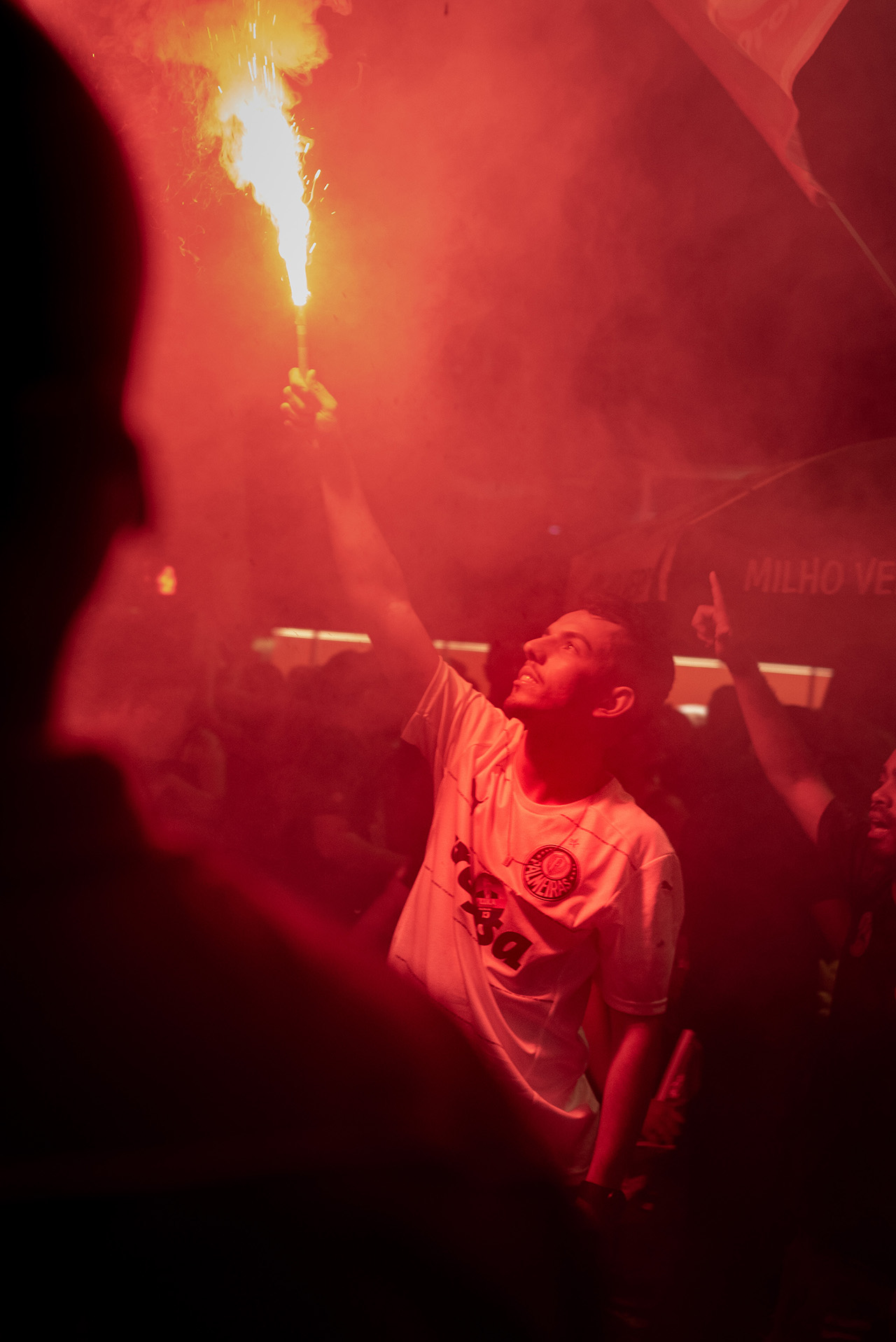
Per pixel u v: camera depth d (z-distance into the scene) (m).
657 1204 2.42
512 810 1.67
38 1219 0.33
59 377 0.34
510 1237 0.39
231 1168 0.35
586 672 1.63
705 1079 2.62
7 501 0.34
